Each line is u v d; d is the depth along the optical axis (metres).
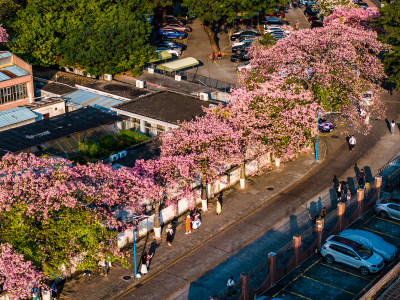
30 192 36.28
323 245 43.47
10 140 52.19
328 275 41.56
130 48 80.06
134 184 41.84
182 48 96.56
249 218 49.97
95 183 40.00
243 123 52.53
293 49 61.88
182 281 41.22
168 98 65.75
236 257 44.12
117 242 43.66
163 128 59.19
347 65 60.94
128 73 81.31
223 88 77.50
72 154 53.28
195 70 87.88
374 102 65.38
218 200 51.47
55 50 84.00
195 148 47.47
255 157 54.91
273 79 57.50
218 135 48.41
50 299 38.34
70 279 41.22
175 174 45.72
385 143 65.19
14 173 38.66
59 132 54.31
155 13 109.56
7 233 35.75
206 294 39.62
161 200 47.97
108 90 70.56
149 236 46.84
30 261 33.97
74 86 76.81
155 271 42.38
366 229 47.78
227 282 40.50
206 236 46.84
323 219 44.47
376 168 59.19
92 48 80.81
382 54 81.50
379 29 81.38
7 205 35.44
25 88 69.25
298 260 42.75
